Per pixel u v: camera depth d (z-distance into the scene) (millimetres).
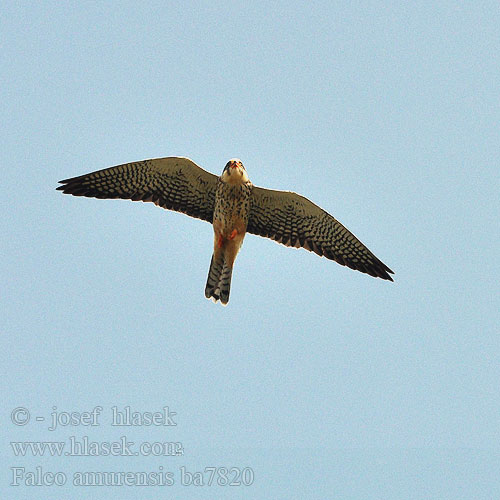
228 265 16203
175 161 15602
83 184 15812
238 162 15594
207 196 16125
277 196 16000
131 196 16062
